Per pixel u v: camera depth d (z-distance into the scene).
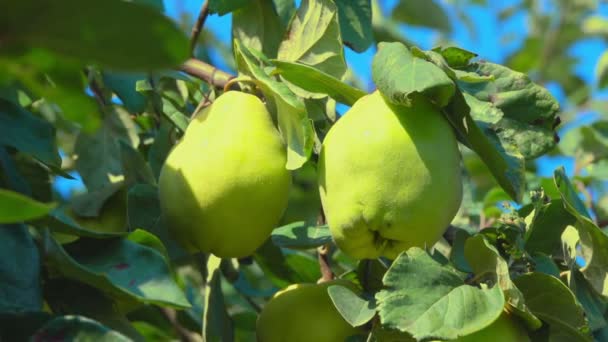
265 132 1.35
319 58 1.45
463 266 1.36
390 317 1.27
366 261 1.39
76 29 0.99
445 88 1.30
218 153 1.33
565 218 1.44
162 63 1.00
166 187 1.35
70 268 1.26
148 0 1.56
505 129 1.38
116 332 1.22
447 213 1.31
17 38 1.00
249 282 1.67
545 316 1.33
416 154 1.30
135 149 1.55
